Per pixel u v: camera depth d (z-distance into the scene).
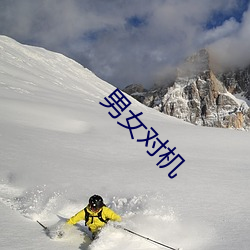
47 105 32.47
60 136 18.97
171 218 6.84
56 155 13.89
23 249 5.13
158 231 6.10
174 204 8.06
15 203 7.64
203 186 10.17
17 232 5.79
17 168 10.98
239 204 8.23
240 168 13.77
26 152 13.70
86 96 65.75
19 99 33.44
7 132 17.67
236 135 26.80
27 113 26.12
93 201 5.83
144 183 10.31
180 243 5.70
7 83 44.38
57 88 62.94
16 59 79.31
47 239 5.66
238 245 5.55
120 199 8.13
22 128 19.80
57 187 9.21
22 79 56.78
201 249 5.46
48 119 25.66
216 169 13.28
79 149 16.12
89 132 23.14
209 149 19.95
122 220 6.18
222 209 7.76
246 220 6.97
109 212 5.94
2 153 12.91
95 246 5.38
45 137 17.94
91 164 12.82
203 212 7.48
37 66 86.31
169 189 9.66
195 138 23.83
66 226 5.96
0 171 10.42
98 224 5.88
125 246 5.47
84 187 9.45
